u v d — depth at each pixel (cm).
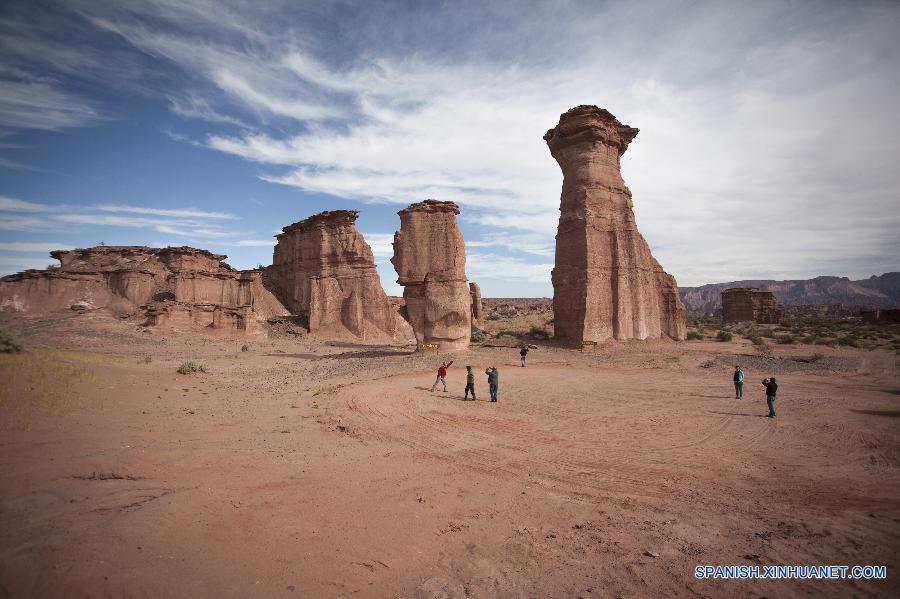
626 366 3203
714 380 2628
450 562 647
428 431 1448
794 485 995
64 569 498
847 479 1034
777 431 1481
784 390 2298
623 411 1788
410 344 5878
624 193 4519
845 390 2294
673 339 4709
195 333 5216
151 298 6306
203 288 6506
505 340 4991
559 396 2108
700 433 1454
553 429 1498
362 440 1310
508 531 755
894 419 1656
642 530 768
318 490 877
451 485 965
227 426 1347
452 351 3672
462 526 766
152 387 1833
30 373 1474
